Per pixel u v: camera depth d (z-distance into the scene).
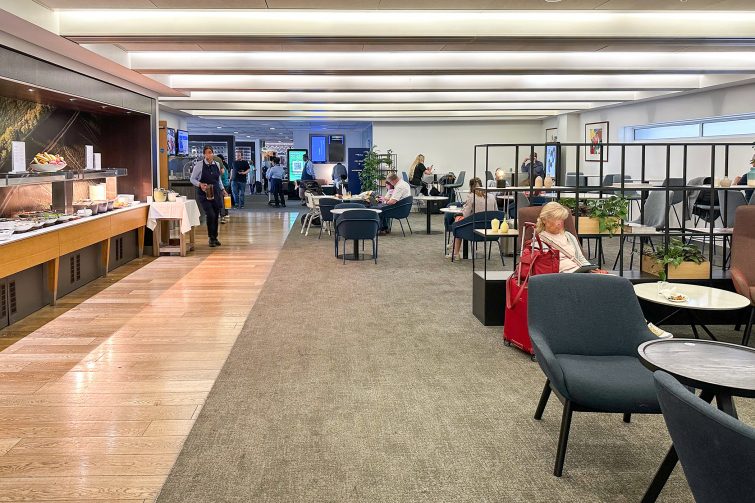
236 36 6.25
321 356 5.05
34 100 7.70
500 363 4.88
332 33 6.33
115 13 6.11
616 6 5.90
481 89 11.01
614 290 3.64
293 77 10.61
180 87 10.33
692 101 12.15
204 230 13.96
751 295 5.03
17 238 5.80
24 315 6.32
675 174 13.13
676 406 1.94
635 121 14.38
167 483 3.04
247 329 5.85
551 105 15.76
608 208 6.08
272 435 3.58
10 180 6.01
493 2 5.68
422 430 3.65
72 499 2.90
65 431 3.64
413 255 10.45
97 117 10.13
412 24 6.36
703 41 6.54
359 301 7.02
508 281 5.31
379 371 4.69
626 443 3.49
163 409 3.96
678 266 5.76
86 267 8.03
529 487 3.01
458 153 20.11
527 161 17.67
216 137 24.50
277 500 2.89
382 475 3.12
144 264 9.51
